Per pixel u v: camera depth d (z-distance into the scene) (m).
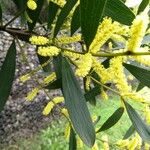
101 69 0.22
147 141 0.25
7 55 0.29
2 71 0.29
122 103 0.25
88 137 0.21
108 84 0.32
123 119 1.29
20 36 0.30
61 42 0.24
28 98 0.30
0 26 0.30
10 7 1.43
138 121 0.25
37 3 0.29
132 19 0.22
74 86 0.22
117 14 0.22
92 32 0.19
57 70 0.26
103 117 1.30
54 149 1.20
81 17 0.19
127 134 0.34
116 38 0.29
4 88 0.29
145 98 0.24
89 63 0.20
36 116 1.29
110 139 1.21
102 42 0.20
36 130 1.27
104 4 0.18
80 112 0.22
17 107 1.27
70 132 0.30
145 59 0.19
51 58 0.28
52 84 0.27
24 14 0.30
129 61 0.27
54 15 0.28
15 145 1.20
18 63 1.28
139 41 0.19
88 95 0.33
